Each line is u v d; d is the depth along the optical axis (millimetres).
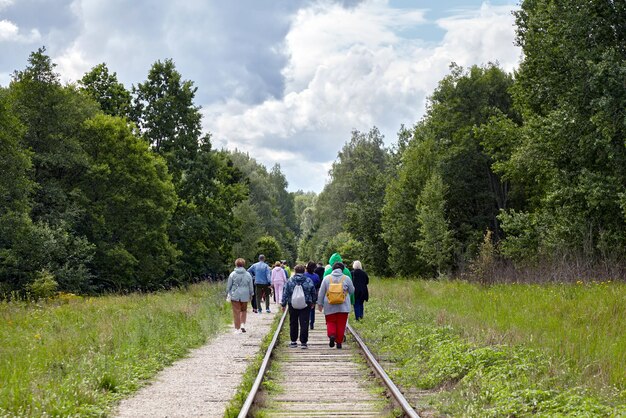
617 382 9953
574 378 9977
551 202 34844
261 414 9023
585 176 32250
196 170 65438
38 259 41312
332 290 16703
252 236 93875
